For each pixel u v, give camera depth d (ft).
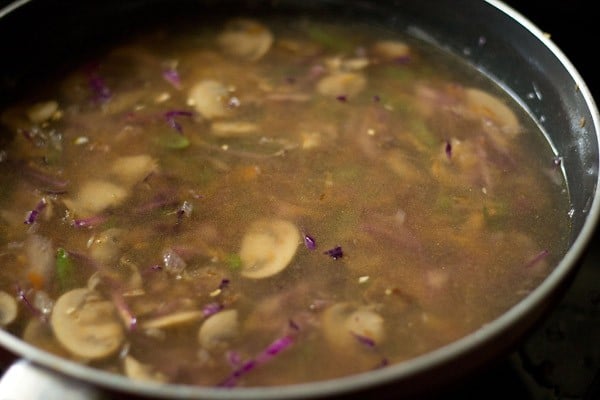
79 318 1.44
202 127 1.72
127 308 1.45
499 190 1.61
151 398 1.21
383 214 1.57
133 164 1.65
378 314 1.44
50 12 1.78
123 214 1.58
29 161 1.66
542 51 1.68
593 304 1.58
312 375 1.37
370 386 1.21
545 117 1.70
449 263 1.51
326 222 1.56
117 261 1.51
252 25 1.92
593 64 1.87
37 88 1.79
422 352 1.40
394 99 1.77
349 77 1.81
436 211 1.58
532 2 1.93
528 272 1.50
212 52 1.87
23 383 1.23
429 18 1.85
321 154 1.66
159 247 1.53
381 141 1.69
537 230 1.55
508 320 1.26
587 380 1.49
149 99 1.77
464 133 1.70
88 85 1.80
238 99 1.77
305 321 1.43
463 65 1.83
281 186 1.61
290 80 1.81
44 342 1.41
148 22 1.91
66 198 1.60
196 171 1.64
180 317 1.43
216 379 1.36
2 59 1.74
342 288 1.47
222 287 1.47
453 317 1.44
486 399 1.46
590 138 1.54
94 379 1.21
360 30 1.91
